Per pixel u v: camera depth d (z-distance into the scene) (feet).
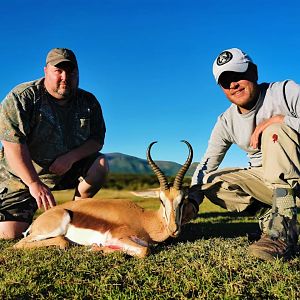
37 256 5.06
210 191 5.70
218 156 5.88
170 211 5.86
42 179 7.41
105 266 4.50
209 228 7.66
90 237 6.00
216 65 5.11
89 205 6.32
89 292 3.80
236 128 5.50
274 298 3.63
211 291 3.75
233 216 10.48
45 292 3.85
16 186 7.16
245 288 3.79
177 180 6.02
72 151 7.30
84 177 7.75
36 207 7.64
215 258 4.58
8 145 6.57
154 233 6.03
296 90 4.96
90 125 7.54
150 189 6.36
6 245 6.44
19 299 3.68
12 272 4.31
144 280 4.06
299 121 4.74
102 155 7.75
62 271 4.33
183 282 3.95
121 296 3.70
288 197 4.58
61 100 7.07
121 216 6.03
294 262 4.44
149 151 6.19
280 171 4.57
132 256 5.00
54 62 6.66
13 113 6.61
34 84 6.93
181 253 4.97
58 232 6.13
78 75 7.00
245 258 4.53
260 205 5.86
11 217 7.29
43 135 7.02
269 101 5.13
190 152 6.01
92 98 7.59
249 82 5.08
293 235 4.63
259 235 5.79
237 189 5.55
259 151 5.47
